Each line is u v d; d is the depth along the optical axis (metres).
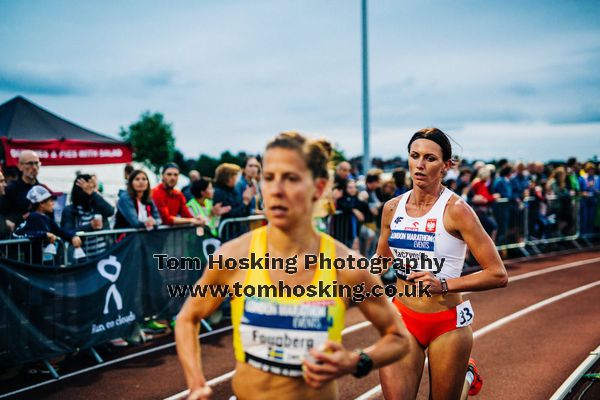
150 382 4.36
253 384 1.75
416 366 2.84
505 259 10.53
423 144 2.88
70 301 4.66
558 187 12.09
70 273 4.69
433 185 2.91
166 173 5.89
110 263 5.06
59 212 6.71
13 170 7.64
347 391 4.15
